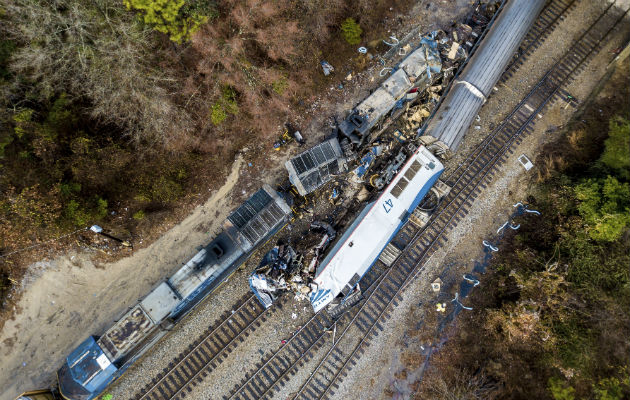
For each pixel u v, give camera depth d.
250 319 22.06
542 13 26.44
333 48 24.97
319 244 22.44
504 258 23.03
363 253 20.94
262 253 22.83
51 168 19.77
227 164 23.77
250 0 21.38
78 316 21.39
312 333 22.09
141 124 20.98
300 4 23.16
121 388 20.80
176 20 19.47
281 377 21.39
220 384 21.20
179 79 21.55
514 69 25.84
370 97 23.08
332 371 21.67
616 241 21.00
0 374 20.47
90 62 19.06
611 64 26.00
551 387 19.98
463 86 23.09
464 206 23.95
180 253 22.56
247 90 22.62
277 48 22.91
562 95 25.53
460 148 24.62
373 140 24.47
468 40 25.81
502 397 20.64
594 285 20.64
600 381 19.62
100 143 20.92
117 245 22.23
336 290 20.78
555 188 23.16
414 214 23.19
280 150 24.20
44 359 20.78
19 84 18.23
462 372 21.41
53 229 20.69
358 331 22.23
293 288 22.23
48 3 18.06
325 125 24.75
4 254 20.94
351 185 23.92
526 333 20.69
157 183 22.50
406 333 22.31
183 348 21.48
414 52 24.00
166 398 20.89
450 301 22.73
